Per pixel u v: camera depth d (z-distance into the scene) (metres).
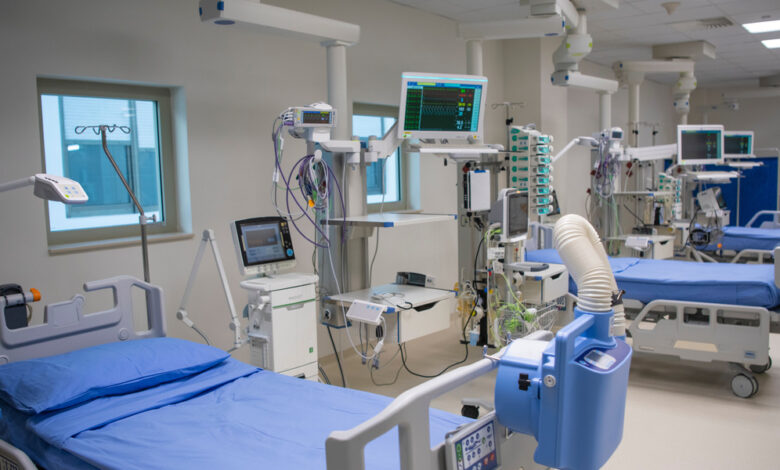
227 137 3.65
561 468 1.61
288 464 1.82
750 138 7.49
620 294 1.86
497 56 5.94
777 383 3.74
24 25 2.79
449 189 5.50
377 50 4.59
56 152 3.12
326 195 3.30
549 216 5.60
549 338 2.19
